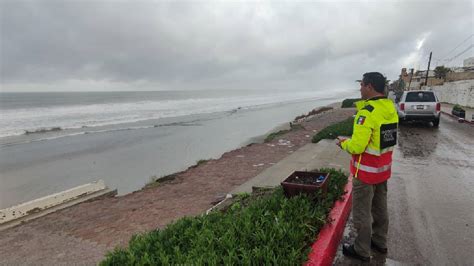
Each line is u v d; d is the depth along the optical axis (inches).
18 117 1550.2
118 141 829.8
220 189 298.5
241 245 111.1
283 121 1208.2
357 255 130.3
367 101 121.6
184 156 609.3
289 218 130.5
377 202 134.6
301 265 105.8
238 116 1504.7
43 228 225.8
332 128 524.1
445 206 191.0
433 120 582.2
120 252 119.3
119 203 279.7
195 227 135.3
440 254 135.1
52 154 686.5
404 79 2896.2
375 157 121.3
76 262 170.1
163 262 102.2
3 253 187.3
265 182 251.8
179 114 1670.8
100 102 3275.1
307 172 172.4
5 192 430.3
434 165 301.1
